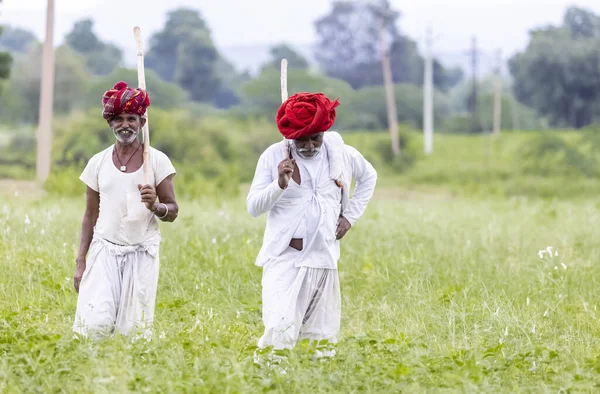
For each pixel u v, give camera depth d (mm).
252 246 11961
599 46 89375
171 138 40219
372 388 6469
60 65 73062
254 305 9469
